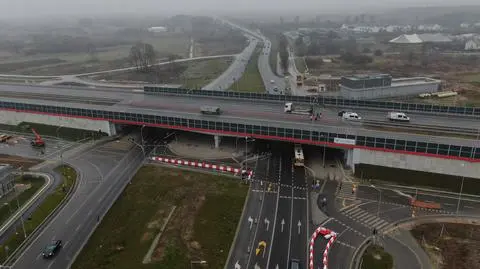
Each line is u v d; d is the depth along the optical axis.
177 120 143.62
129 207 103.75
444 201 105.81
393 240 89.62
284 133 129.00
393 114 136.75
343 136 121.38
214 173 123.06
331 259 83.19
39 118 171.12
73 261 83.75
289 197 108.62
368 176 118.81
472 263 81.19
